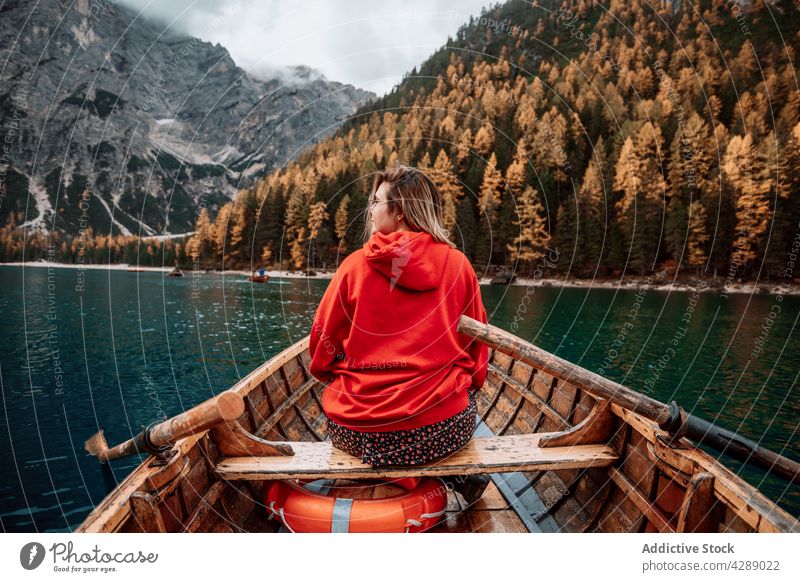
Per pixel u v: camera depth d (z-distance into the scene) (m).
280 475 1.60
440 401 1.47
